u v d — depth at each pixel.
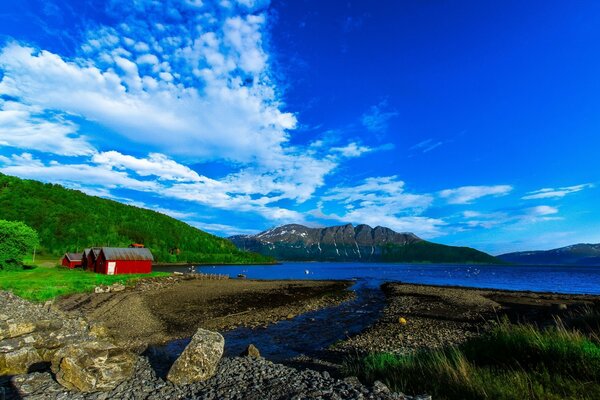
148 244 179.00
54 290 39.59
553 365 9.61
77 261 86.12
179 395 9.66
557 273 176.75
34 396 9.52
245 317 31.58
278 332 25.62
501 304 39.84
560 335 11.21
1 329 17.59
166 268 132.25
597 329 14.63
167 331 25.45
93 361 10.86
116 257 70.94
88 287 45.44
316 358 18.16
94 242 144.25
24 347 13.54
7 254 59.47
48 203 163.62
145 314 31.20
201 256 193.62
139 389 10.09
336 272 159.00
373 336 23.08
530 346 10.91
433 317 30.98
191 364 10.75
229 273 126.69
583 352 9.75
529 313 30.81
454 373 9.48
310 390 9.45
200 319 30.20
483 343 12.59
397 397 8.81
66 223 149.50
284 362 17.48
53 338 16.91
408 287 64.62
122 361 11.43
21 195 160.12
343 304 41.94
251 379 10.73
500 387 8.38
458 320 29.12
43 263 91.38
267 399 8.97
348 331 25.97
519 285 90.94
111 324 26.20
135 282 57.56
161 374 11.46
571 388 7.95
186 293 47.72
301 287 65.56
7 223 61.19
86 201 195.12
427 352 13.86
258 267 195.50
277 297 47.66
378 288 68.38
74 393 9.80
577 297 48.88
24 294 35.22
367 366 13.35
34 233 63.22
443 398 8.82
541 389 7.94
